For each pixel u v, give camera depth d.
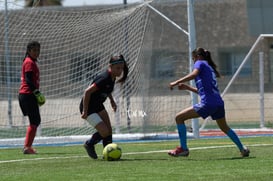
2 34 54.47
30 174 26.72
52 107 58.97
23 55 54.69
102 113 31.95
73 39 54.84
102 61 54.06
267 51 73.12
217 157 32.06
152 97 53.81
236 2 83.56
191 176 25.02
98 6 63.66
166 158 32.03
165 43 69.81
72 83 57.31
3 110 61.28
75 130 53.75
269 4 72.31
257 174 25.31
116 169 27.66
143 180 24.20
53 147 41.94
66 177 25.44
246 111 68.94
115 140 47.47
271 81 72.31
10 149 41.09
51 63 57.28
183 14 72.06
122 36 52.06
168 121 54.50
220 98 31.48
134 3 50.28
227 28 83.62
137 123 54.38
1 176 26.27
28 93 36.50
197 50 31.91
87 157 33.59
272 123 63.19
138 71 51.78
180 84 31.67
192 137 47.41
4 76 55.81
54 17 53.00
